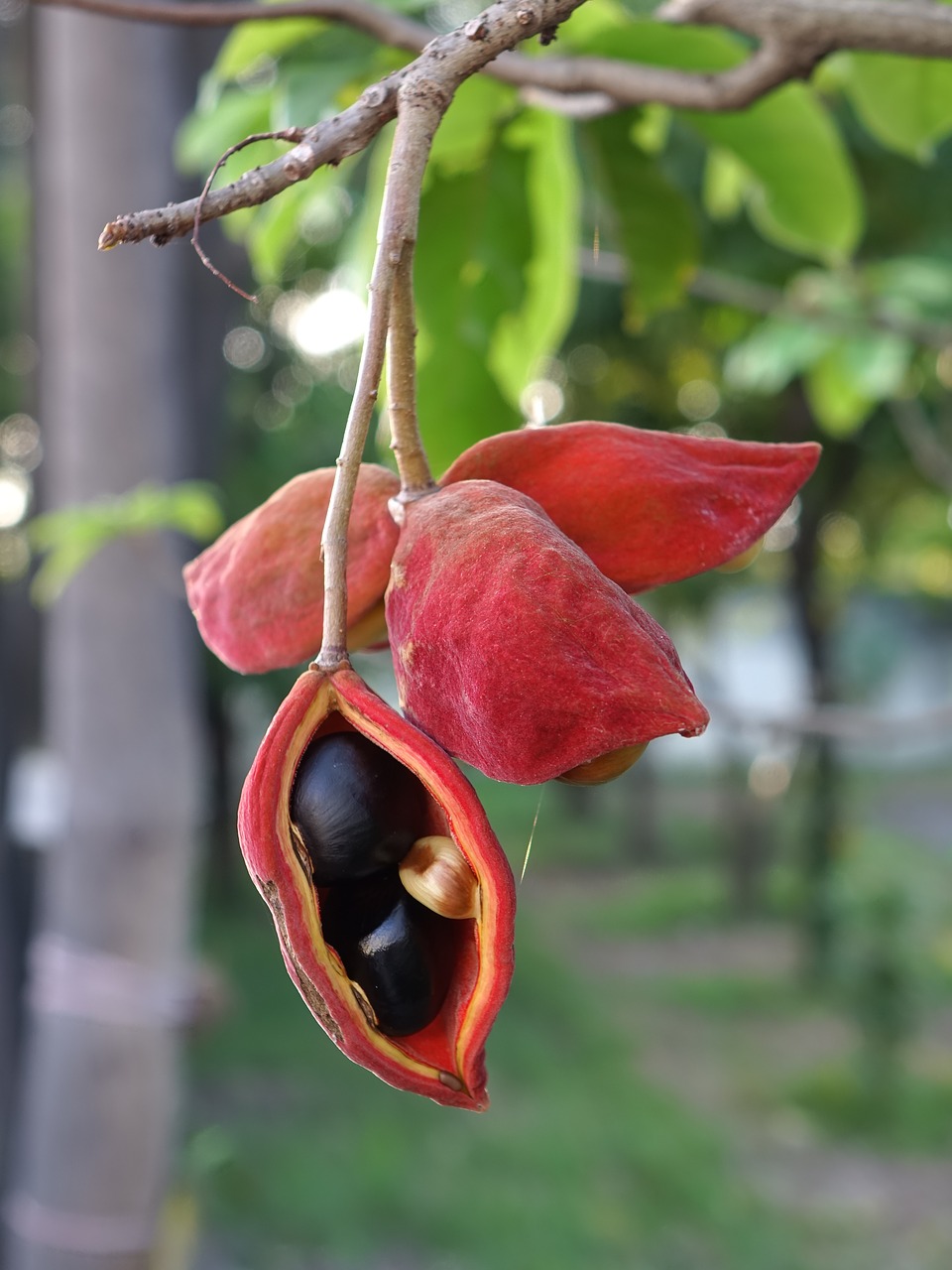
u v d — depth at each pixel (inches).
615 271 129.3
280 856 37.5
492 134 83.0
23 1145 143.3
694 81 64.9
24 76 153.4
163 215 35.9
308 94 71.2
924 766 1201.4
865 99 86.4
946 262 175.9
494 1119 333.4
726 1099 363.3
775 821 681.6
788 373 144.3
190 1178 186.5
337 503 37.4
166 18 64.1
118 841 134.6
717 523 46.6
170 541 137.9
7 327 398.0
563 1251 262.2
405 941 38.3
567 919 601.0
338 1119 328.8
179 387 137.8
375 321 36.5
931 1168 318.3
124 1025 134.6
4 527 226.8
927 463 160.6
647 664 36.8
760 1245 269.6
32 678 200.2
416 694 40.0
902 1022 370.3
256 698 490.9
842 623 986.1
